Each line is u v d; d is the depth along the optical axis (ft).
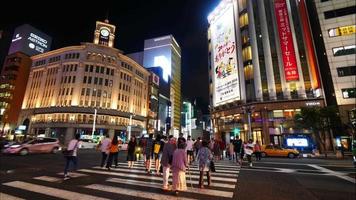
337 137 100.12
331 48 119.55
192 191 23.13
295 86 122.72
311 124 91.09
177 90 438.81
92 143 110.83
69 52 196.75
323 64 124.98
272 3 141.38
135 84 231.50
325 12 126.00
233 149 57.00
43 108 183.73
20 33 254.06
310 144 95.04
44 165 40.73
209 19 185.47
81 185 24.68
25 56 237.25
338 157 77.30
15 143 61.26
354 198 21.07
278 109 121.29
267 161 59.41
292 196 21.59
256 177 32.55
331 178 32.68
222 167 44.42
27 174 31.07
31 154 63.77
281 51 130.11
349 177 33.68
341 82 113.29
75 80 184.96
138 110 231.30
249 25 143.95
